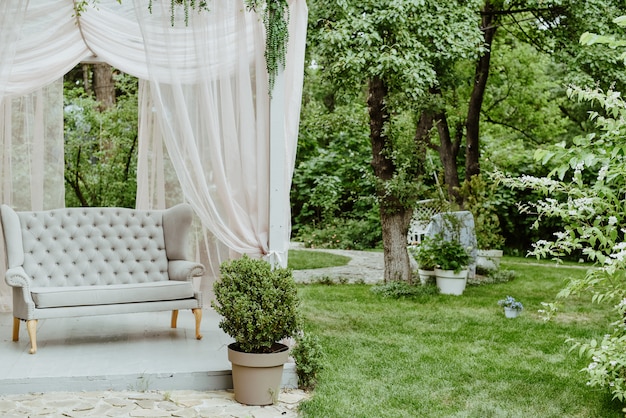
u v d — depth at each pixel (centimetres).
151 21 495
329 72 850
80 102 1005
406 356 566
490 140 1584
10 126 687
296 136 517
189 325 625
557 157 402
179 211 628
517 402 449
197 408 418
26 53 614
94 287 538
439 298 860
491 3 1109
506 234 1566
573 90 412
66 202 1030
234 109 507
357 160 1678
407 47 797
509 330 676
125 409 410
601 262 392
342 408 427
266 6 486
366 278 1053
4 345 535
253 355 425
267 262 463
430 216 1029
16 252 551
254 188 503
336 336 637
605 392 465
